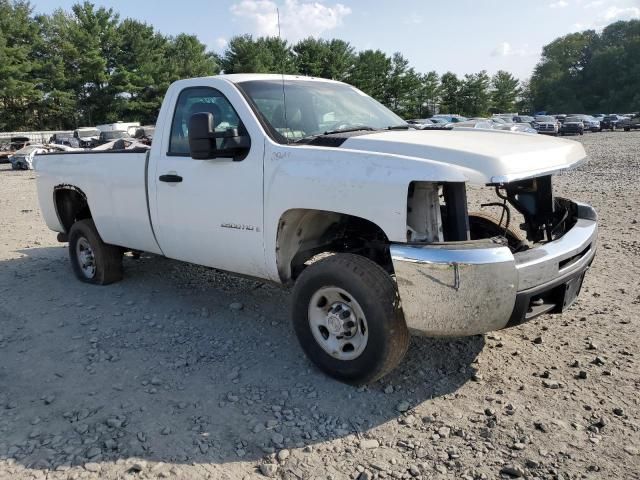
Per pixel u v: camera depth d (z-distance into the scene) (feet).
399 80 264.72
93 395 11.68
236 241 13.42
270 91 13.94
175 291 18.40
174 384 12.09
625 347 13.23
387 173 10.39
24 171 92.68
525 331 14.30
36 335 14.99
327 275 11.27
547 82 416.26
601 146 98.43
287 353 13.51
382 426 10.33
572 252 11.25
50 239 28.60
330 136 12.58
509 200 14.67
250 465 9.36
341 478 8.96
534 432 9.95
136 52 212.64
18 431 10.37
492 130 13.88
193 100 14.56
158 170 15.19
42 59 201.67
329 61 234.79
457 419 10.46
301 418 10.64
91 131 129.59
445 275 9.80
